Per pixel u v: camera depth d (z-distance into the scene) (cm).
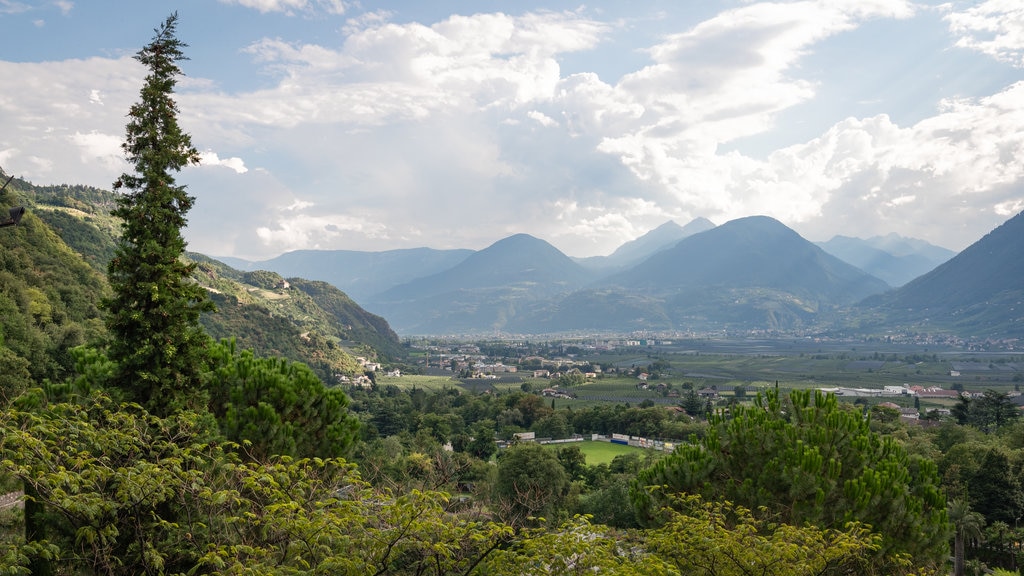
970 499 5809
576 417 14912
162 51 2062
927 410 19162
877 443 1925
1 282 8325
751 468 1798
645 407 15000
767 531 1628
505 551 1121
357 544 1035
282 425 1958
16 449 1022
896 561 1540
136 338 1934
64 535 1282
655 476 1917
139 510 1171
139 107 2028
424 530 1021
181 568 1353
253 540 1135
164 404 1912
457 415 15075
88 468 1073
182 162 2058
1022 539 5353
